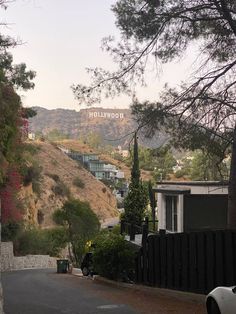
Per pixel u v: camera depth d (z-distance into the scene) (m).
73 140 172.00
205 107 16.42
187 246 16.42
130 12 16.59
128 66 17.02
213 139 16.66
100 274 23.88
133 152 18.28
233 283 13.58
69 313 13.39
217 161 17.45
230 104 16.38
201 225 25.58
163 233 18.88
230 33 16.47
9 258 43.22
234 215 16.64
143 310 13.84
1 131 26.47
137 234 25.80
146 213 38.25
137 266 21.00
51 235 59.62
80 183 117.25
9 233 46.91
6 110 26.09
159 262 18.70
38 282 24.03
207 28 16.73
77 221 58.94
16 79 35.97
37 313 13.37
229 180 16.83
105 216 114.69
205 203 25.80
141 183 38.81
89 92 17.17
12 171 32.50
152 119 16.50
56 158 123.25
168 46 16.75
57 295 17.70
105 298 16.69
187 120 16.56
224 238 14.16
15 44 33.16
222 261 14.20
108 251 22.12
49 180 97.62
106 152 161.75
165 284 18.09
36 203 76.81
